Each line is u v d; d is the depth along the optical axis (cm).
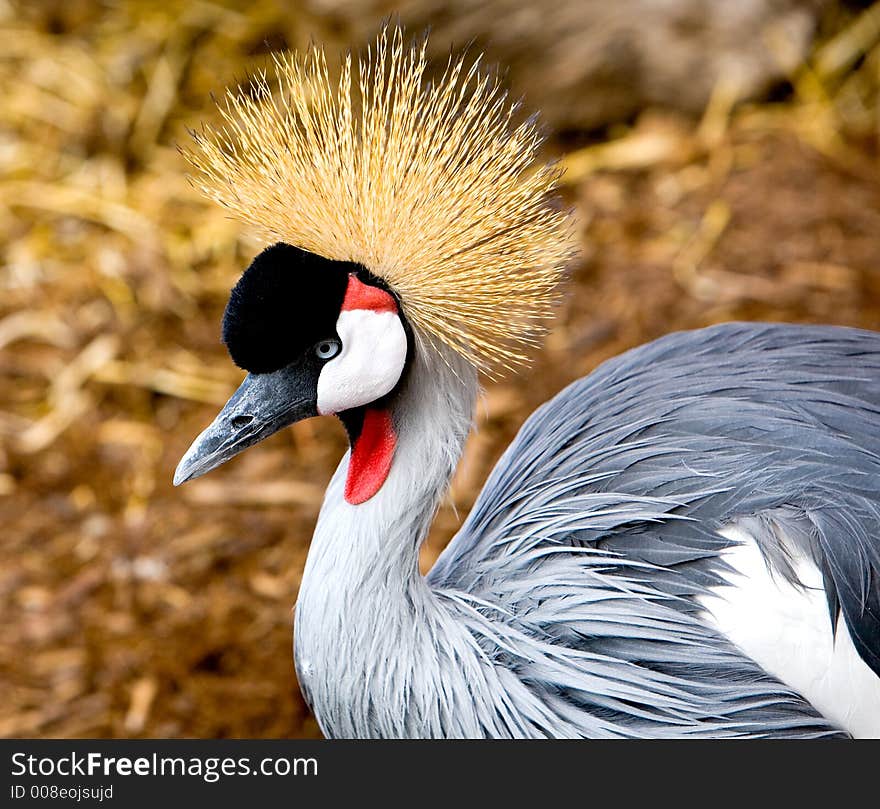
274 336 370
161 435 730
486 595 411
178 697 598
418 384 387
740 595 392
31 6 974
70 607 638
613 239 815
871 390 433
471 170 388
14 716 589
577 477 427
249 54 937
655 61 863
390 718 398
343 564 391
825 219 807
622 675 393
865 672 393
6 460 712
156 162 891
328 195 381
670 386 450
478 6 795
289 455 714
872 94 898
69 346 773
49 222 846
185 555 661
